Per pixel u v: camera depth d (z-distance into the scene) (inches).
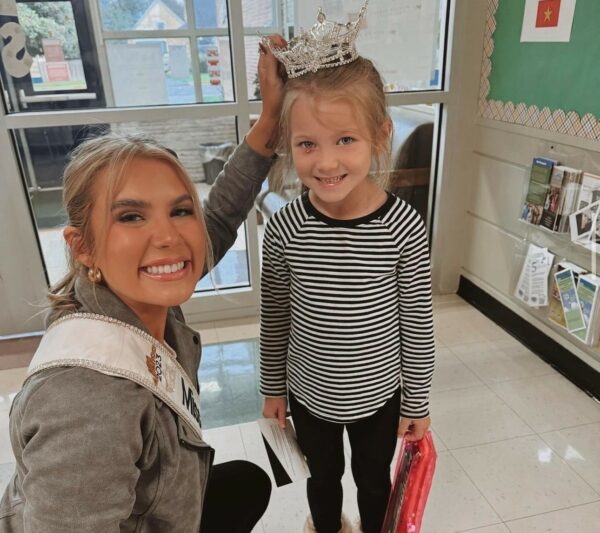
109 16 84.2
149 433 29.0
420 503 44.3
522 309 94.5
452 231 109.3
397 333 44.5
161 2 84.9
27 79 85.0
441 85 99.1
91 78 87.5
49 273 98.3
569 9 73.9
